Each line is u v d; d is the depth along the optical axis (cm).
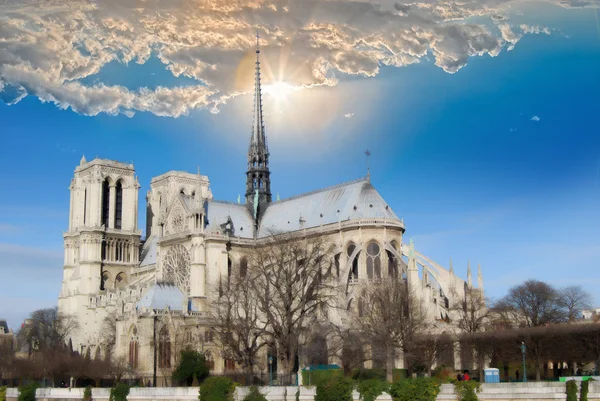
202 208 19450
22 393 14375
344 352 13975
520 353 13262
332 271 17088
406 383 9500
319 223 18862
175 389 11662
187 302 17275
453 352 14825
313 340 14175
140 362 16462
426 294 16312
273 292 15150
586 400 8488
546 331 13088
